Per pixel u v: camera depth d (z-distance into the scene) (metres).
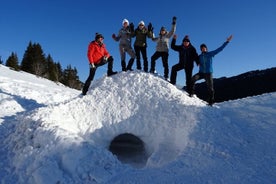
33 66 31.38
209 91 5.57
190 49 5.82
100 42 5.92
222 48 5.50
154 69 6.21
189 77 5.88
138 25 6.20
